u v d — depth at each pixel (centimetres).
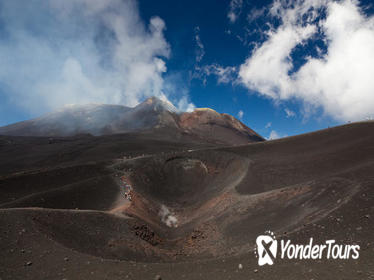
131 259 1303
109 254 1261
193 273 878
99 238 1399
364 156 2644
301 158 3291
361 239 967
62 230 1312
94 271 858
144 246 1546
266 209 1873
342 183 1738
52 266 870
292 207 1720
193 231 2112
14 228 1108
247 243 1424
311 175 2573
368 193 1373
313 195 1747
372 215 1119
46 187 3097
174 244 1970
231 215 2020
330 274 770
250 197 2264
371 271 744
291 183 2503
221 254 1423
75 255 995
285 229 1362
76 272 839
